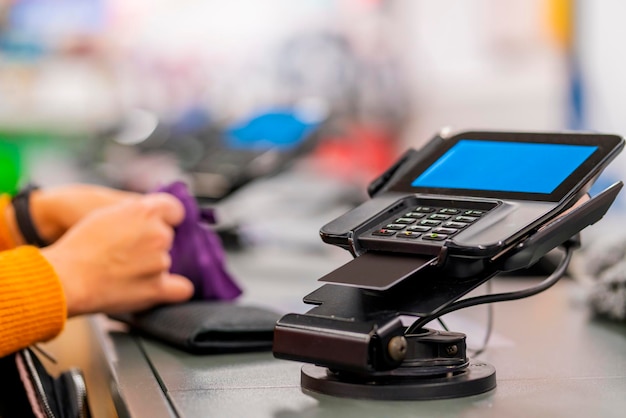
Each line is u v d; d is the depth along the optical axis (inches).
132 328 35.8
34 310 30.5
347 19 145.8
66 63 137.0
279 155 69.4
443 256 21.0
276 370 25.8
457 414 19.5
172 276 36.2
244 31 145.0
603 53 138.4
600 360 25.8
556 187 22.5
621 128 138.6
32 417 29.6
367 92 145.2
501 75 144.6
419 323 21.9
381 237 22.2
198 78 143.9
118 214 35.5
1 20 134.0
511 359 26.0
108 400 29.3
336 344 20.8
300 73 145.2
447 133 27.0
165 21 142.4
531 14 141.9
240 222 65.1
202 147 78.5
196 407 20.8
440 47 146.4
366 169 129.6
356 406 20.4
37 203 43.3
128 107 139.4
